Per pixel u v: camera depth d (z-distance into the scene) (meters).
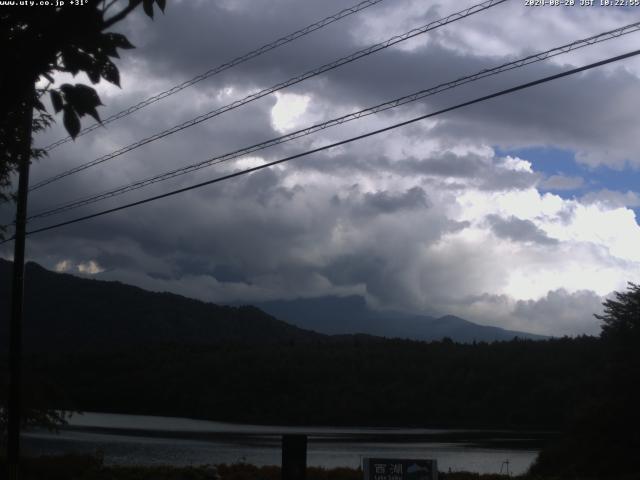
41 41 4.09
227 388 152.38
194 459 57.88
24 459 29.95
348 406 138.75
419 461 14.16
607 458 40.66
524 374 131.00
